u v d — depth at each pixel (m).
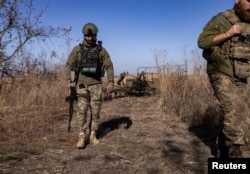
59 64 13.22
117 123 8.07
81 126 5.82
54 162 5.07
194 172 4.61
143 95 14.24
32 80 11.56
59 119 8.55
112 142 6.19
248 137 5.60
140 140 6.35
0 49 12.27
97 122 6.11
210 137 6.55
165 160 5.11
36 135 6.68
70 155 5.42
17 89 10.77
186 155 5.37
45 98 10.62
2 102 9.32
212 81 4.48
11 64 12.22
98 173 4.62
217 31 4.34
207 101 8.55
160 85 11.14
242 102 4.29
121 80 14.97
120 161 5.10
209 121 7.49
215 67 4.41
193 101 8.66
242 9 4.24
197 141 6.28
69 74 5.94
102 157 5.30
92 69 5.81
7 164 4.94
